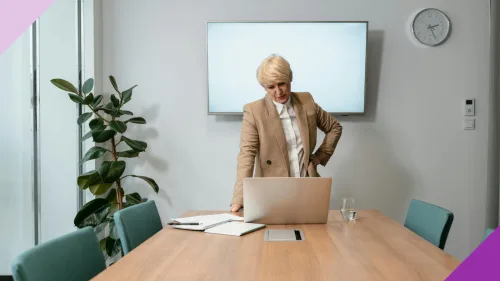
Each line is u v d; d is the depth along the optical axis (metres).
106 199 3.90
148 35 4.26
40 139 3.63
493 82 4.07
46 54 3.69
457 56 4.24
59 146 3.85
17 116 3.42
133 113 4.27
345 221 2.49
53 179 3.78
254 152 2.89
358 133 4.25
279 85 2.73
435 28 4.21
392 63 4.24
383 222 2.47
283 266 1.60
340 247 1.89
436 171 4.25
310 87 4.16
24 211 3.49
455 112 4.25
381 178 4.25
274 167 2.89
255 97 4.16
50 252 1.62
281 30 4.14
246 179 2.35
